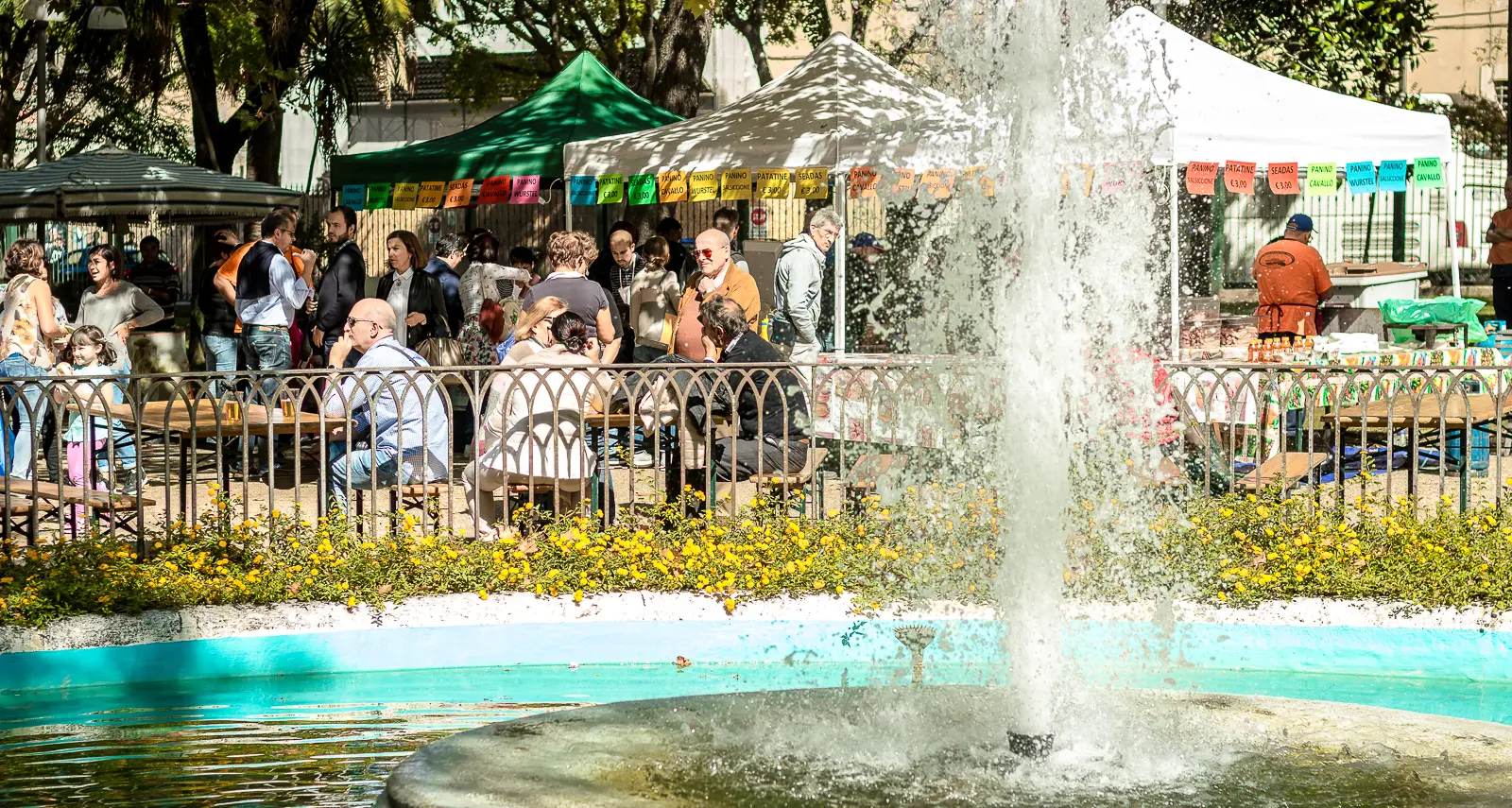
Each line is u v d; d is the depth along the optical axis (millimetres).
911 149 9438
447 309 12414
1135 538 7535
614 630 7555
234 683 7180
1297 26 22344
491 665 7504
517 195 15516
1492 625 7227
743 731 4980
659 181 12961
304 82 22344
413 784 4203
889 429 8000
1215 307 13109
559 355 8633
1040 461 6227
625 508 8695
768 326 13828
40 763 5809
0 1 25156
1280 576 7535
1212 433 9094
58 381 7785
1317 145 12141
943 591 7508
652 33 21328
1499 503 8133
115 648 7051
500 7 25875
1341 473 8281
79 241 26500
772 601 7578
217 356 13414
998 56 6500
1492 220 15570
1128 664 7082
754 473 8648
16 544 7723
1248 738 4977
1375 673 7324
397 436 8102
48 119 27875
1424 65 27016
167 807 5230
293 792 5406
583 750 4664
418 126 35719
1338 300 18594
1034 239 6457
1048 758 4758
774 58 31828
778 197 12500
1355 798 4285
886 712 5309
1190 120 12008
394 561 7734
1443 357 11203
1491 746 4805
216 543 7918
